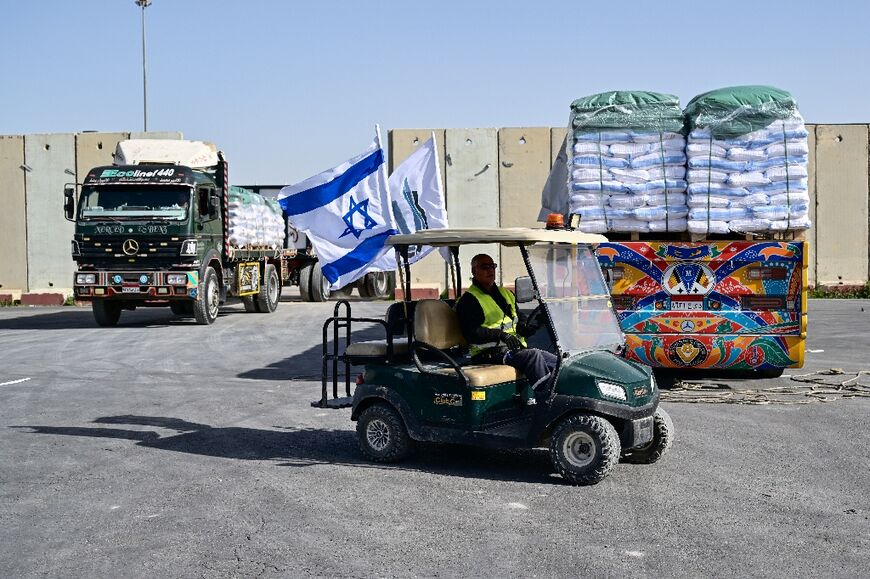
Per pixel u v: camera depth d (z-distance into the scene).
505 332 8.02
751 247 11.76
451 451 8.77
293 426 10.03
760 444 8.87
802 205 11.84
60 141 31.95
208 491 7.38
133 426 10.06
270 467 8.17
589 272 8.37
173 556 5.84
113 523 6.56
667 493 7.18
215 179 23.25
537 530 6.28
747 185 11.84
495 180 31.38
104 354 16.53
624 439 7.54
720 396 11.35
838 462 8.14
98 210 21.25
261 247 26.20
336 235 12.28
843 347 16.47
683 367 12.01
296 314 25.22
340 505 6.94
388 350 8.28
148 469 8.14
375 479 7.72
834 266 30.47
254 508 6.88
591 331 8.08
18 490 7.48
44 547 6.06
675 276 11.91
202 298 21.75
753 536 6.11
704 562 5.62
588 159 12.13
